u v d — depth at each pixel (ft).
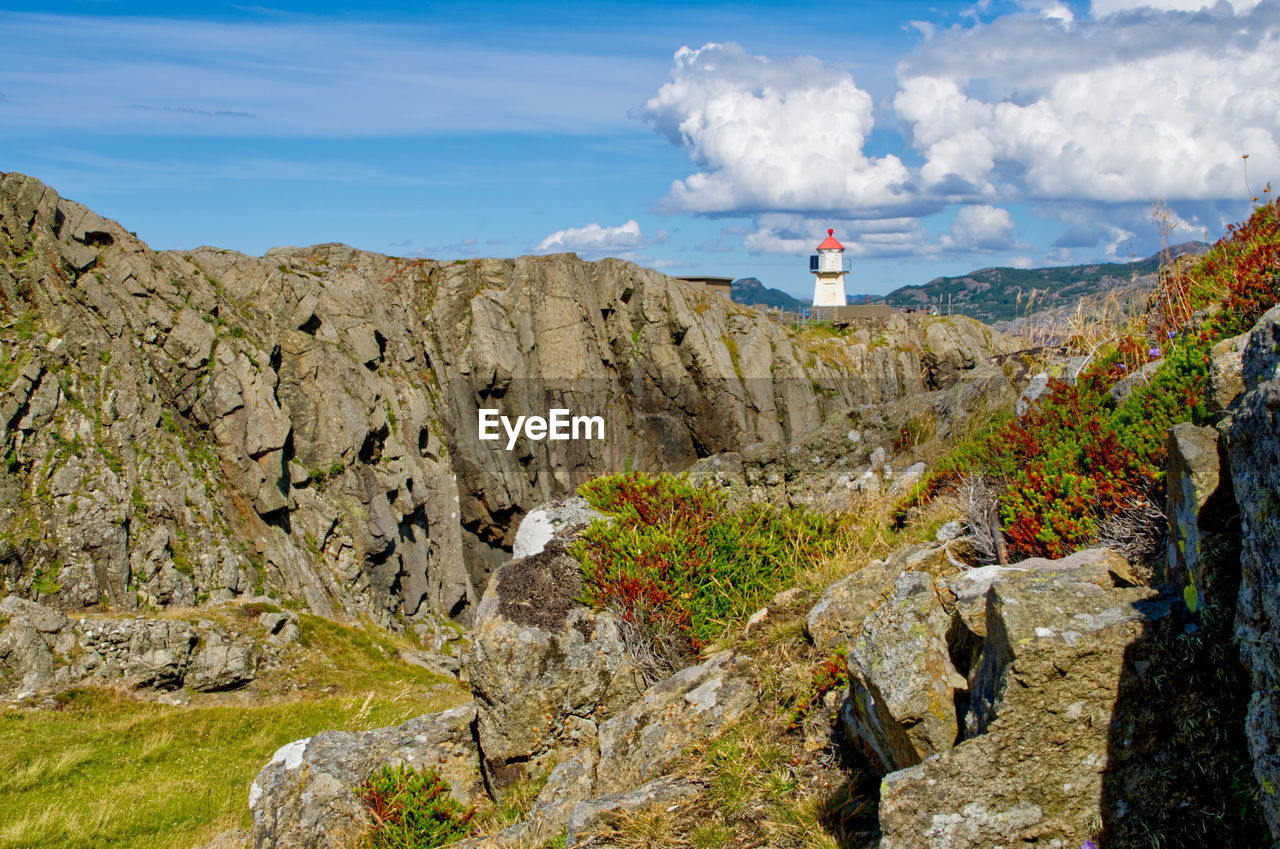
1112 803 14.30
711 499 38.29
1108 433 22.59
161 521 189.16
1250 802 13.46
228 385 216.33
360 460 247.50
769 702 24.62
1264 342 17.65
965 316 382.22
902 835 14.83
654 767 24.63
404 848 30.83
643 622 32.89
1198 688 14.12
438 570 274.77
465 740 35.06
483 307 326.85
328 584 220.84
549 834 25.64
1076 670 14.53
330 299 273.95
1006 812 14.57
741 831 19.74
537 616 32.81
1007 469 27.61
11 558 166.09
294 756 34.73
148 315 212.23
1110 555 17.63
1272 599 12.47
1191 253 35.27
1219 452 15.15
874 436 44.34
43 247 197.88
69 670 121.39
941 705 16.80
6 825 64.34
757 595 33.86
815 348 367.66
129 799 70.33
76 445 183.73
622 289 358.84
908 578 19.29
